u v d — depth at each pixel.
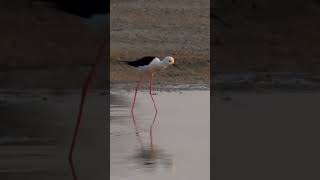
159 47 23.70
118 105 17.95
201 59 22.95
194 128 15.06
